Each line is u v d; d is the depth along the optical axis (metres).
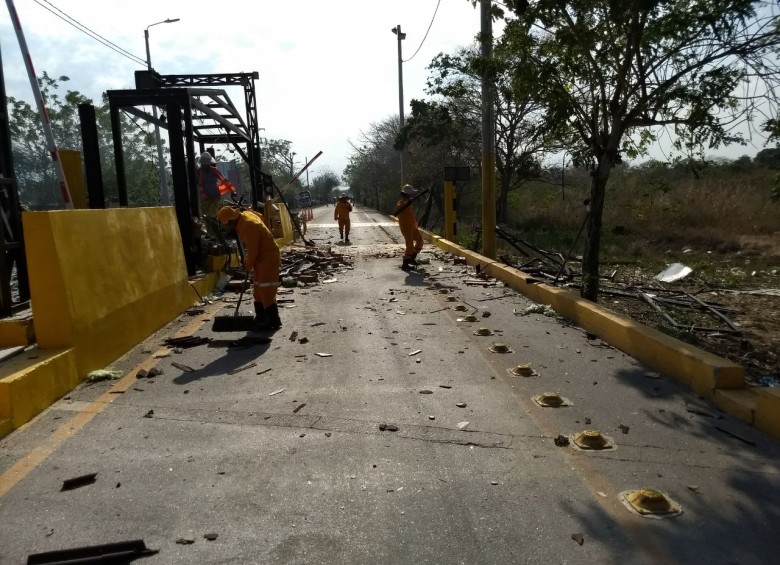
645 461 3.99
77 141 32.56
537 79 8.41
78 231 5.87
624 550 3.04
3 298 6.01
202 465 3.96
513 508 3.42
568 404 4.99
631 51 7.85
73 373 5.41
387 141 50.72
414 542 3.11
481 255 13.46
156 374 5.82
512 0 8.12
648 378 5.64
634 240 18.38
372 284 11.20
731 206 20.44
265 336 7.32
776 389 4.53
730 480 3.74
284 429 4.52
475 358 6.34
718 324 8.54
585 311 7.54
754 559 2.97
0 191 6.41
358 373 5.86
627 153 9.69
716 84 7.58
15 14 7.12
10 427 4.47
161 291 7.81
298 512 3.39
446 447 4.21
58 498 3.56
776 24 7.03
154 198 34.75
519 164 26.84
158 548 3.07
